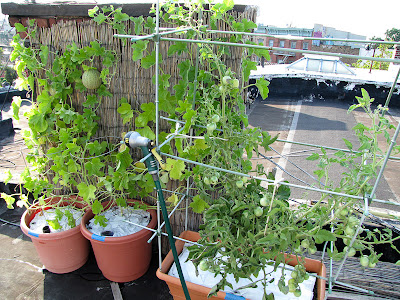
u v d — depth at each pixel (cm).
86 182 245
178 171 192
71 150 230
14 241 296
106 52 228
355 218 146
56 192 288
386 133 138
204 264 160
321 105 1028
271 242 148
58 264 247
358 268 227
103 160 265
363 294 205
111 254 227
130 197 261
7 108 859
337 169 532
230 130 183
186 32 204
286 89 1134
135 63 233
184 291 179
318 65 1189
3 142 609
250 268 167
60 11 239
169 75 215
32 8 242
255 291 185
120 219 251
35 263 269
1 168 466
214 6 185
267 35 157
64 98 248
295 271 158
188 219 258
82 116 240
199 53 215
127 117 231
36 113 242
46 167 280
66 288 242
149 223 240
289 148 643
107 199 279
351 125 823
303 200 311
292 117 891
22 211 342
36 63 246
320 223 150
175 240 232
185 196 241
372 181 501
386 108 161
